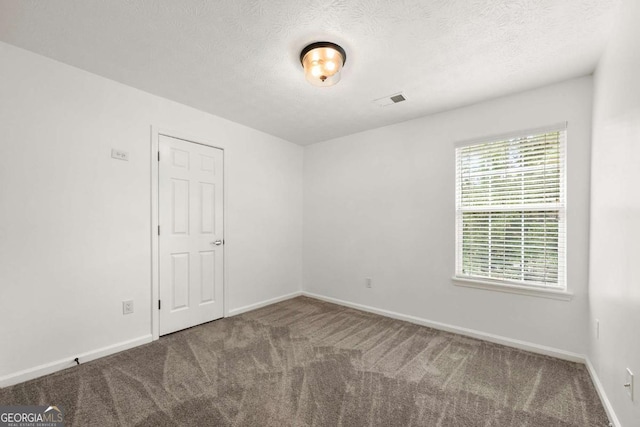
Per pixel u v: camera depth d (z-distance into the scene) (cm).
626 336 140
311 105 282
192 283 292
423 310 303
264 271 368
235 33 174
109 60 206
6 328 187
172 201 276
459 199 283
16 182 191
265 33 174
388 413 163
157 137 264
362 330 286
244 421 155
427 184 303
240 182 339
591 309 206
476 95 255
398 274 323
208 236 307
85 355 218
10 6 152
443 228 291
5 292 186
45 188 202
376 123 329
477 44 183
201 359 224
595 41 177
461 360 224
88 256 222
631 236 135
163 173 269
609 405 160
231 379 196
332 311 347
